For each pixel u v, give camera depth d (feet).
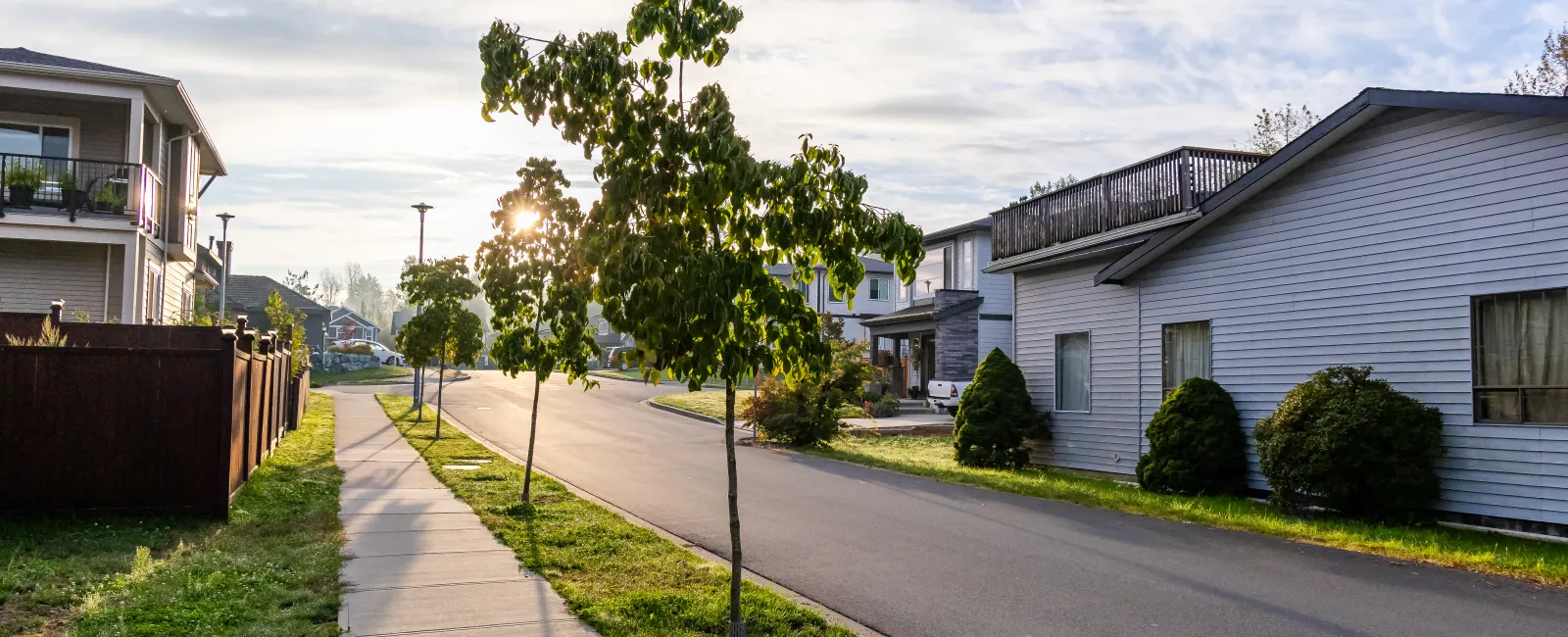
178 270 79.20
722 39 17.63
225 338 31.73
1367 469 35.94
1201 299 47.93
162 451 31.17
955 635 21.72
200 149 78.79
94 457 30.53
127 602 20.66
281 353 55.31
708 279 15.61
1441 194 37.19
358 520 32.60
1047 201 60.44
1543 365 33.81
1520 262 34.40
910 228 18.67
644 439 72.18
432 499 37.81
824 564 28.99
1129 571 28.07
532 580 24.53
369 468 47.16
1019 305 62.90
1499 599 24.71
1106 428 54.29
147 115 65.98
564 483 47.21
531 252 34.32
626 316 15.99
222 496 31.17
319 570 24.53
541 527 31.86
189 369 31.55
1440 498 36.47
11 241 61.87
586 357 23.31
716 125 16.34
